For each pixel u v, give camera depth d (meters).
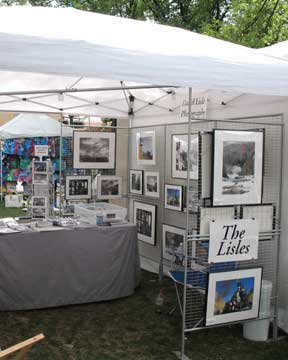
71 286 4.91
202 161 3.67
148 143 6.27
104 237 5.02
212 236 3.69
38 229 4.75
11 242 4.60
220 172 3.71
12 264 4.62
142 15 12.40
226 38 9.89
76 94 5.93
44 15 3.49
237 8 10.15
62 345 4.00
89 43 2.65
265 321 4.14
